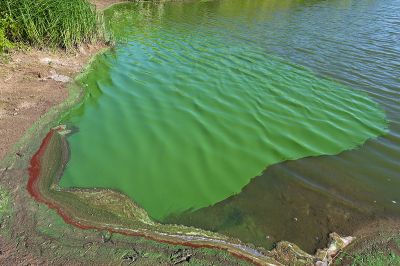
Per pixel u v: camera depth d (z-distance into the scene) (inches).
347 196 288.7
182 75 483.2
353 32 699.4
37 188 268.7
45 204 254.4
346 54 581.9
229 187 293.1
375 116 410.9
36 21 482.0
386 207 278.8
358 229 255.1
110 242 228.4
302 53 579.8
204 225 252.8
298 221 260.5
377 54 585.3
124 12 811.4
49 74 441.1
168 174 303.3
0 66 423.5
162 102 412.5
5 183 268.2
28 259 211.8
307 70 518.0
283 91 454.6
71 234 231.9
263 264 221.9
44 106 374.9
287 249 234.4
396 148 355.9
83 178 289.4
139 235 236.5
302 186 297.4
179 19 765.9
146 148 333.1
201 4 940.6
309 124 388.5
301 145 352.8
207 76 484.1
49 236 228.7
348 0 1022.4
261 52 578.2
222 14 828.6
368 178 311.1
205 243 234.5
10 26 457.7
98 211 255.6
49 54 486.6
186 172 307.3
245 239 241.8
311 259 228.2
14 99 373.4
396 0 1035.3
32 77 424.2
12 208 246.8
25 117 349.7
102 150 325.1
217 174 307.6
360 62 552.1
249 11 867.4
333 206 277.0
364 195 290.7
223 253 227.6
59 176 287.9
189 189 288.5
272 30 698.8
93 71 480.4
